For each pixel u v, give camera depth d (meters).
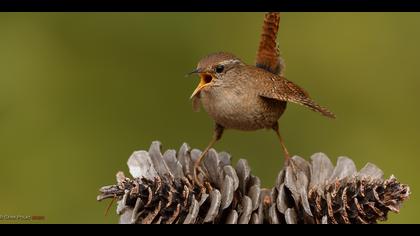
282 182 4.59
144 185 4.34
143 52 8.80
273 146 8.47
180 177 4.55
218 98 5.70
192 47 8.84
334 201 4.40
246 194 4.61
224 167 4.58
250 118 5.69
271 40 5.75
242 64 5.79
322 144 8.55
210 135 8.60
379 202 4.32
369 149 8.49
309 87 8.98
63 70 8.66
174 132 8.57
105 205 7.98
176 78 8.74
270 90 5.50
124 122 8.52
